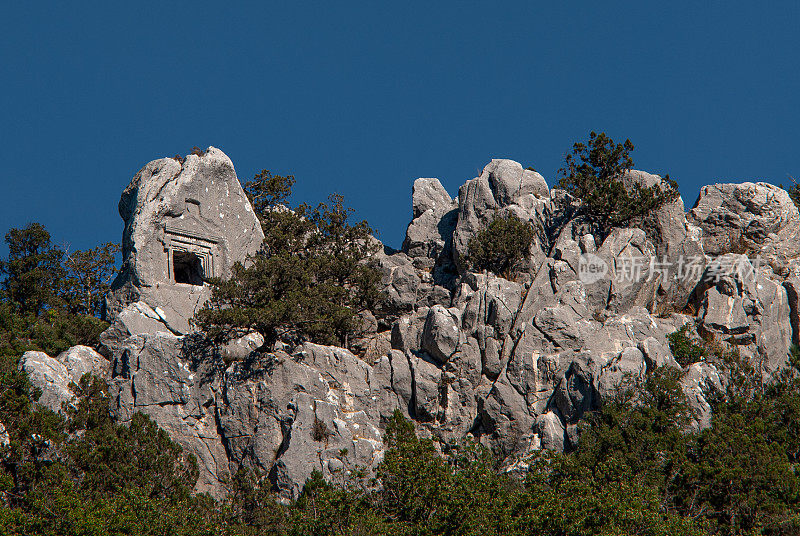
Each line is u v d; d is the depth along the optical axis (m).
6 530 197.38
